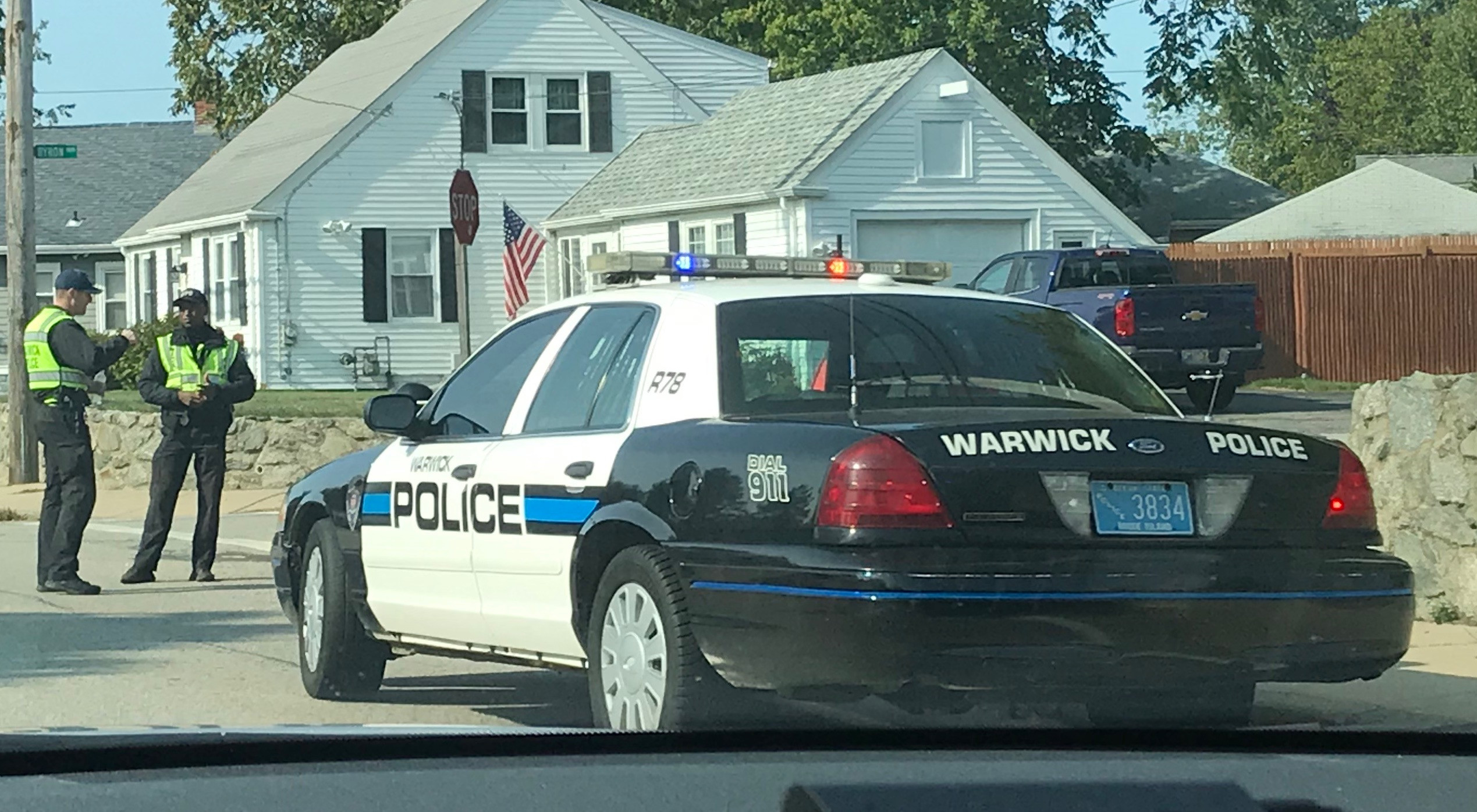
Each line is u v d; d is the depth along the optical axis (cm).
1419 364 2962
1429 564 972
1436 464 969
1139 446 564
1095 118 4275
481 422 726
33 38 2250
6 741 374
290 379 3459
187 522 1789
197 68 4797
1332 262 2955
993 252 2983
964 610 527
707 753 384
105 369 1241
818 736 441
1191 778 364
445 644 738
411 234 3531
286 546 850
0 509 1912
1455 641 898
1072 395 645
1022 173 2980
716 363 621
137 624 1077
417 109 3522
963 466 546
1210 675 556
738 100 3459
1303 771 374
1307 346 2959
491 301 3575
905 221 2917
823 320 641
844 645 532
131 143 4797
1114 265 2417
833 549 541
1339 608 570
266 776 343
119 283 4444
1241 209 4566
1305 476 586
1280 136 7394
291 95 4016
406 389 826
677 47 3869
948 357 642
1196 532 565
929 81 2923
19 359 2239
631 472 614
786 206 2884
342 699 814
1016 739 462
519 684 870
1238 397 2556
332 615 797
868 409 610
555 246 3597
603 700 621
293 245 3456
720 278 776
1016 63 4031
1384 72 6875
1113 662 542
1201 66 4256
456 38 3538
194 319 1277
